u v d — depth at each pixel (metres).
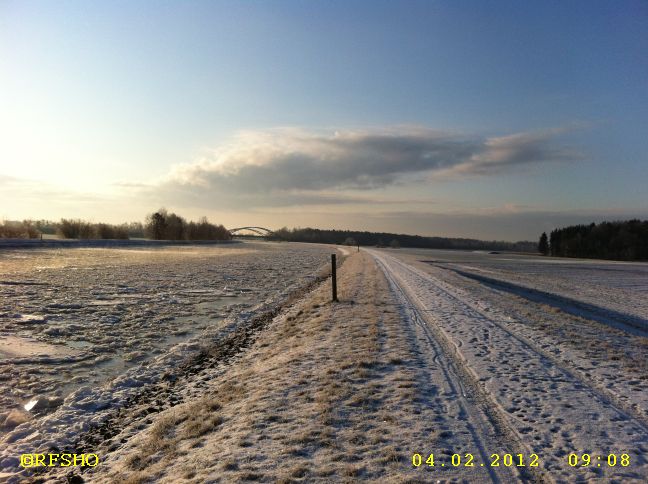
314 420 6.40
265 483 4.79
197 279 30.11
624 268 67.62
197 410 7.56
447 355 9.91
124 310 18.17
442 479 4.77
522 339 11.69
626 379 8.36
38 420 7.81
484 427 6.11
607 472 4.92
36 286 23.41
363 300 18.53
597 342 11.66
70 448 6.82
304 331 13.30
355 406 6.91
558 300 24.59
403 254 87.88
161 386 9.73
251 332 15.04
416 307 16.92
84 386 9.59
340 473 4.92
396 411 6.67
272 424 6.39
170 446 6.23
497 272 46.66
